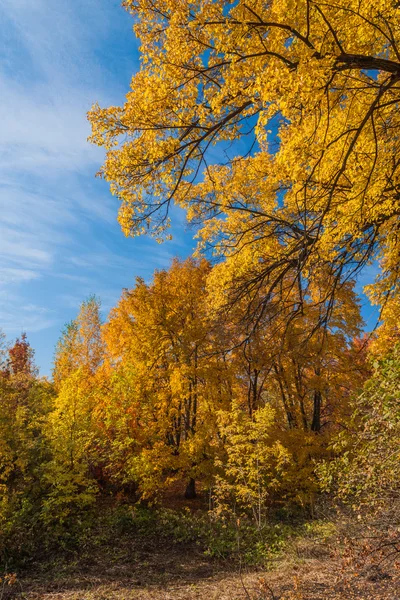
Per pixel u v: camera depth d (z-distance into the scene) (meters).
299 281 6.72
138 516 13.69
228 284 8.25
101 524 13.09
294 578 5.92
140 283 15.79
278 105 4.01
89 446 14.70
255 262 7.90
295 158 5.04
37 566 10.17
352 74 4.82
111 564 10.40
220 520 13.36
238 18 4.20
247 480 13.59
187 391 13.97
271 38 4.13
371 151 5.20
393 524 4.82
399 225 5.64
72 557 10.77
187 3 4.92
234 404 12.82
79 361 23.98
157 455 13.54
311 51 3.76
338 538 5.84
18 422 14.77
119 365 16.22
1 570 9.77
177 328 15.20
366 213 5.19
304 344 7.58
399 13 3.90
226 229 8.69
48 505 11.87
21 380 21.08
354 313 13.41
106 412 14.41
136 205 6.15
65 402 13.28
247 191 8.16
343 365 14.33
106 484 16.58
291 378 14.54
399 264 5.94
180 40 4.99
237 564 9.97
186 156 5.80
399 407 4.34
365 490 4.90
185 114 5.62
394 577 5.12
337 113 4.89
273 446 12.93
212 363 13.69
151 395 14.14
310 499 12.47
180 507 15.48
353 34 3.95
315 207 6.25
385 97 4.91
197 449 13.30
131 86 5.53
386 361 4.74
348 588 5.31
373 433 4.68
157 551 11.41
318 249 6.12
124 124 5.54
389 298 6.39
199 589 8.17
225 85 4.58
